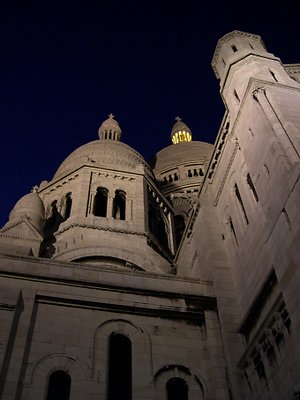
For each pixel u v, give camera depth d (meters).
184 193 64.19
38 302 23.81
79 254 36.78
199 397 22.14
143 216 42.06
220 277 27.12
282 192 21.73
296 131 23.23
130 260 37.66
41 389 20.69
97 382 21.50
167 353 23.47
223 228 29.91
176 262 36.34
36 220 37.59
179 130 86.75
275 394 19.62
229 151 29.95
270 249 22.11
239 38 33.78
